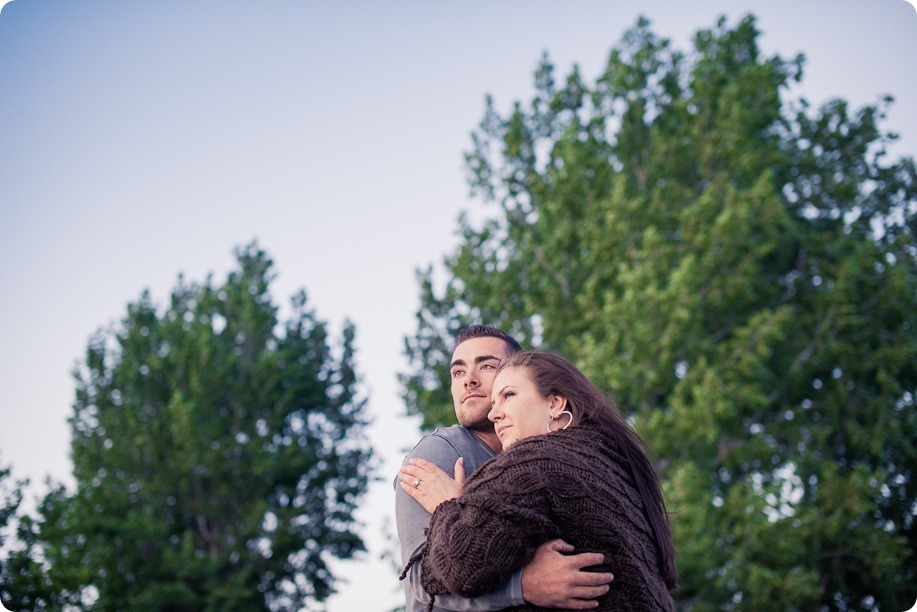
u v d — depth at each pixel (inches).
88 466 1220.5
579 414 120.6
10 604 753.0
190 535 1112.8
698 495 673.6
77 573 844.6
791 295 951.0
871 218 1051.3
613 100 1010.1
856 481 764.0
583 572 102.3
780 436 876.6
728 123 873.5
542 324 884.0
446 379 958.4
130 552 1066.1
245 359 1321.4
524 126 1059.3
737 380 779.4
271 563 1192.2
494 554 102.0
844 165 1058.1
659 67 1044.5
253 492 1237.1
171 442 1200.2
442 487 127.6
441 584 106.4
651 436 704.4
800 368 881.5
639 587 104.0
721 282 796.0
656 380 735.1
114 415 1259.8
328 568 1296.8
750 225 816.9
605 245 821.2
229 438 1222.3
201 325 1269.7
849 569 842.8
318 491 1331.2
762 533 703.1
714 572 686.5
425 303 1020.5
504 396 124.7
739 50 1025.5
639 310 748.0
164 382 1264.8
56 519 910.4
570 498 106.0
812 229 1006.4
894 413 919.7
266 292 1403.8
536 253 960.3
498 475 108.1
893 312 915.4
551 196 929.5
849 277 887.7
